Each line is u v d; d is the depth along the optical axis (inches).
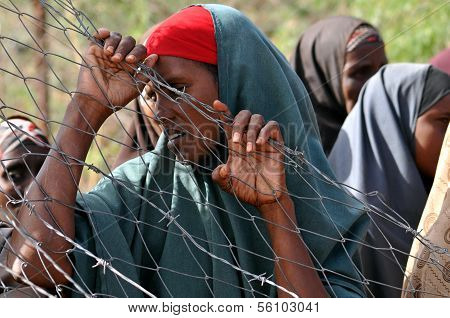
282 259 233.1
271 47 261.3
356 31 437.1
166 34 245.3
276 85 252.2
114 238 238.5
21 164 302.8
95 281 236.7
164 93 228.2
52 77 529.7
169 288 242.7
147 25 603.8
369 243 329.4
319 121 434.3
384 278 327.9
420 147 364.2
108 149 476.7
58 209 230.5
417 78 369.1
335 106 437.4
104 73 239.5
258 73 250.5
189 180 246.5
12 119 320.8
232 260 243.0
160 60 243.6
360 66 430.6
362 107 377.4
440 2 650.8
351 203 259.6
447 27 642.8
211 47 246.5
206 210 244.8
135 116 348.2
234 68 247.0
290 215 236.8
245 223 246.2
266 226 243.4
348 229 255.8
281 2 716.7
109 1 608.1
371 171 362.3
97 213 239.6
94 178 460.4
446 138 276.2
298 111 255.3
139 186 248.2
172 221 227.9
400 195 358.0
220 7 254.5
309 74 446.6
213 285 240.5
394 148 363.9
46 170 234.7
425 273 250.8
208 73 245.8
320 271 245.8
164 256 244.7
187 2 623.8
